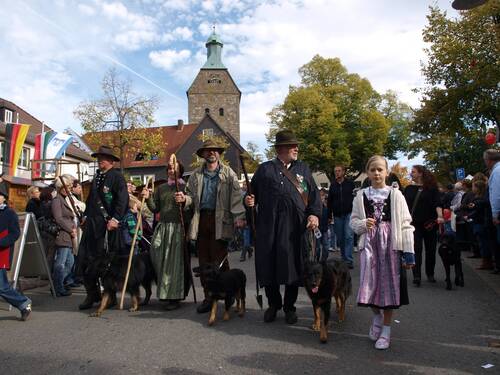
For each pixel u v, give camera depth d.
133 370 3.93
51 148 15.28
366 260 4.48
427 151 36.53
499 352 4.23
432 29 22.36
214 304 5.40
